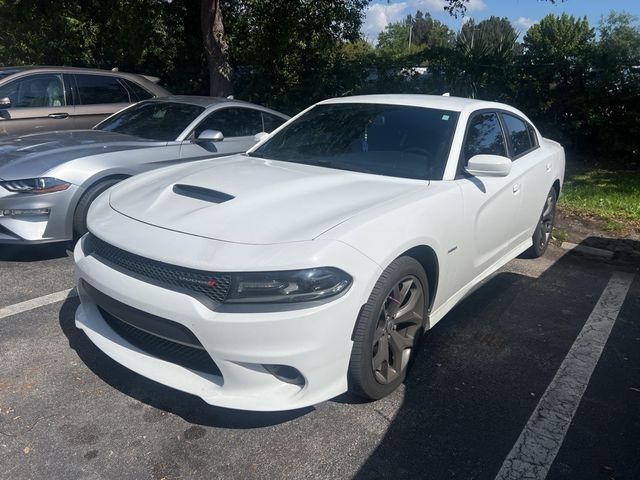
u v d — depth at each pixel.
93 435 2.80
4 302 4.22
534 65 11.34
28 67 7.84
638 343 4.07
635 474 2.70
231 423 2.94
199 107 6.35
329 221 2.89
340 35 12.82
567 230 7.08
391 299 3.08
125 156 5.32
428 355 3.75
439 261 3.41
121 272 2.88
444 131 3.97
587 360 3.78
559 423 3.07
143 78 8.77
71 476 2.53
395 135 4.02
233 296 2.61
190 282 2.68
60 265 5.02
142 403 3.07
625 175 10.18
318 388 2.73
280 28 12.00
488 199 3.98
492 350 3.86
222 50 11.55
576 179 9.87
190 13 13.46
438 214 3.35
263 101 12.95
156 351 2.94
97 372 3.34
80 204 4.98
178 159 5.79
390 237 2.95
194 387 2.74
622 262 6.02
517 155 4.86
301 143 4.27
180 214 3.04
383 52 12.63
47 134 5.89
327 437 2.87
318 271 2.62
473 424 3.03
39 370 3.33
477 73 11.48
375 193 3.34
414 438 2.89
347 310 2.71
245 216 2.95
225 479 2.55
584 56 11.01
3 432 2.79
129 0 12.25
